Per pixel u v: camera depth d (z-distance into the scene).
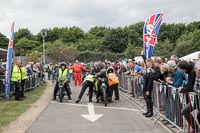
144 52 13.80
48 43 97.81
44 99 17.02
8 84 16.80
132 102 15.41
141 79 15.30
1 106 14.10
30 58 59.69
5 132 8.90
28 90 21.62
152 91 10.93
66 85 16.52
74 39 101.38
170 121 8.96
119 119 10.78
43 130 9.12
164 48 71.12
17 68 16.53
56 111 12.73
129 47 72.81
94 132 8.79
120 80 22.05
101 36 100.62
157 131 8.77
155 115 10.58
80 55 63.78
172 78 9.48
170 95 8.89
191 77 7.39
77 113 12.17
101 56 63.28
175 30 89.56
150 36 13.71
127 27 95.06
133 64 18.81
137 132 8.71
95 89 15.40
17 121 10.55
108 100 15.36
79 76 26.89
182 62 7.48
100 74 14.96
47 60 63.59
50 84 29.66
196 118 6.91
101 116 11.43
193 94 7.02
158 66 10.70
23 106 14.09
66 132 8.84
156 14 13.73
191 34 76.62
